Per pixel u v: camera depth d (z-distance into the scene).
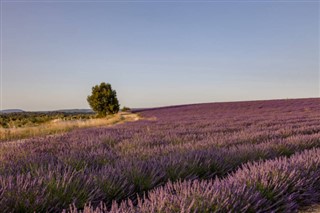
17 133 16.69
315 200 3.79
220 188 3.05
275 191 3.37
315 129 11.17
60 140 9.12
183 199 2.68
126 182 3.65
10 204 2.94
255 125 14.54
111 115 50.19
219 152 5.32
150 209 2.56
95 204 3.32
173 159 4.61
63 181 3.42
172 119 23.64
